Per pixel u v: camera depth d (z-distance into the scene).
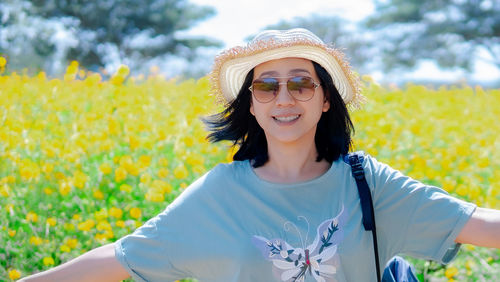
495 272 4.01
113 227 4.11
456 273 3.87
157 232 2.42
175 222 2.42
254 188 2.42
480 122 7.53
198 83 7.48
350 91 2.65
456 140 6.34
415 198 2.36
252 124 2.63
